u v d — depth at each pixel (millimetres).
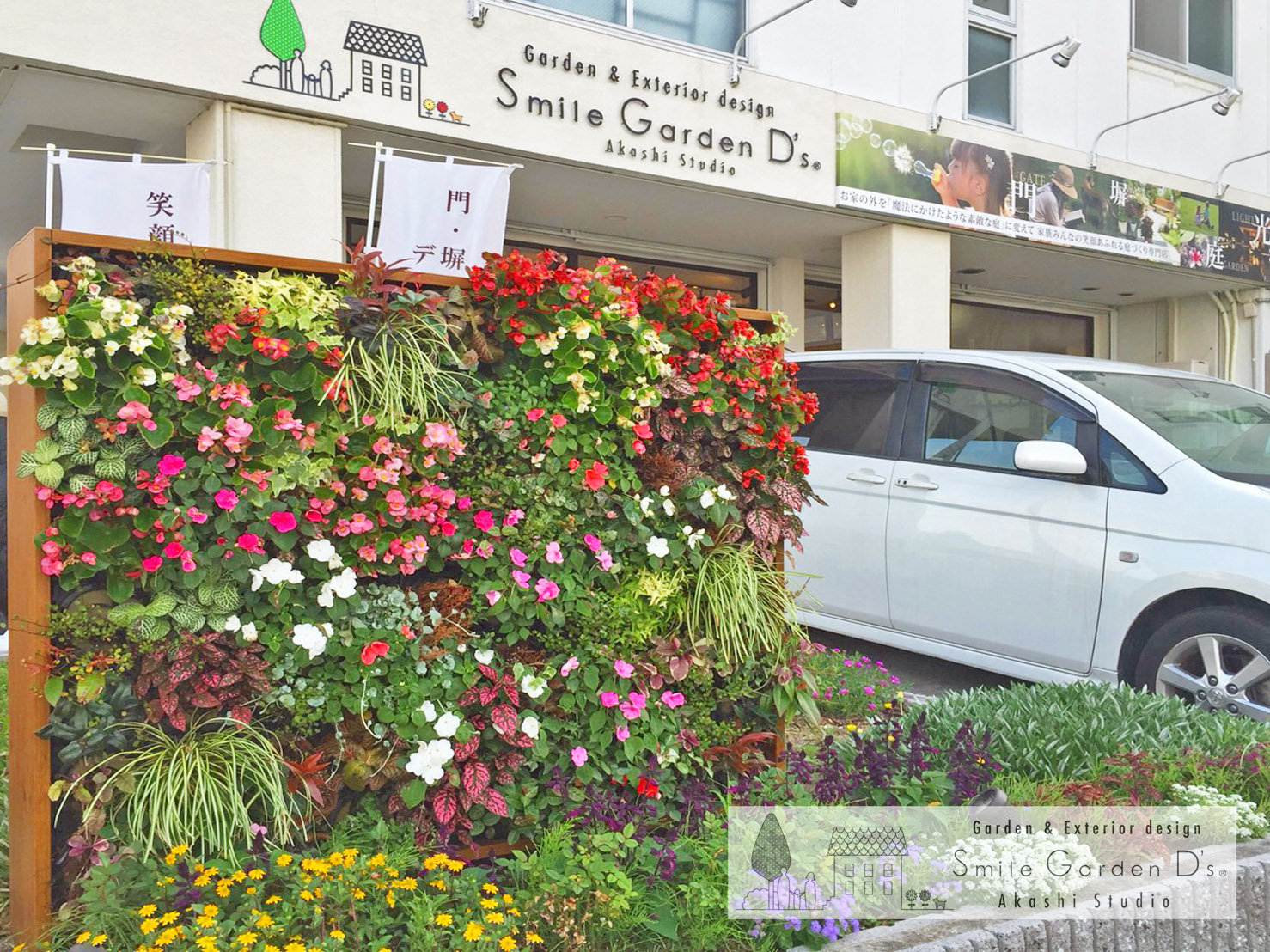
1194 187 12367
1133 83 11812
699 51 8602
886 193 9492
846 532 5684
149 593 2662
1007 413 5207
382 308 2881
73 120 6828
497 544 3029
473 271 3033
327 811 2791
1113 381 5203
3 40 5613
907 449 5527
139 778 2561
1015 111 10828
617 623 3109
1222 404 5320
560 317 3041
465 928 2348
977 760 3248
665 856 2695
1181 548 4422
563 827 2848
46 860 2529
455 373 3020
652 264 10805
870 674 4828
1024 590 4895
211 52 6238
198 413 2580
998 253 11336
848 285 10266
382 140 7242
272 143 6559
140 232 5871
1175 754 3471
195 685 2602
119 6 5934
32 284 2537
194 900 2369
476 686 2957
